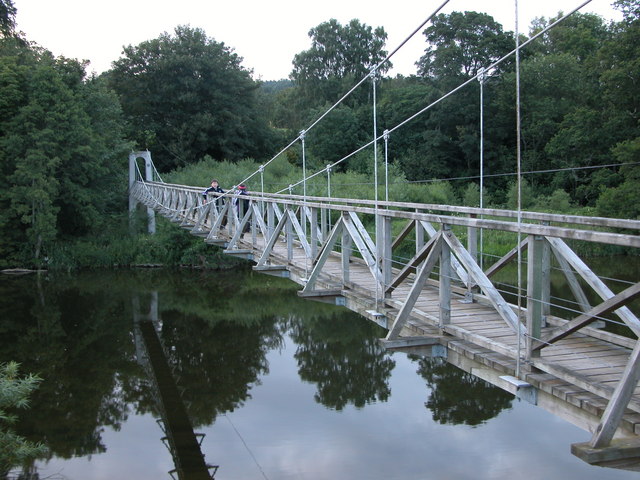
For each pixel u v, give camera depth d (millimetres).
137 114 29312
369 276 6305
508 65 23422
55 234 19516
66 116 19344
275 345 11336
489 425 7367
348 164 27406
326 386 9070
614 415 2455
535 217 4438
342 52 33406
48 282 17812
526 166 21719
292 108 35562
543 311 4199
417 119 26359
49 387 9430
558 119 21297
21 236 20031
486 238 14727
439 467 6199
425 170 24391
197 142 29250
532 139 22188
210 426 7680
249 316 13555
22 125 18969
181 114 29266
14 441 6082
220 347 11312
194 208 12516
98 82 23609
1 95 19047
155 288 16797
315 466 6344
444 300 4078
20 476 6430
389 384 9070
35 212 19234
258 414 8039
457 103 23516
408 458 6461
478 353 3596
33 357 10930
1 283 17641
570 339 3803
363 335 11891
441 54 23719
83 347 11531
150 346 11469
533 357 3215
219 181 23766
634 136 12383
